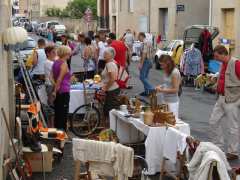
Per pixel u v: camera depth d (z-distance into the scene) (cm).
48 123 1112
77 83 1253
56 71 1049
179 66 2205
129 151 680
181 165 754
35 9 9681
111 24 5275
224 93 958
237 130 955
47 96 1145
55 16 8038
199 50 2033
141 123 866
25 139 874
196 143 730
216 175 647
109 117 1044
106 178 717
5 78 849
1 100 770
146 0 4053
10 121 948
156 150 838
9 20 1016
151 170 838
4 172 771
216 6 2900
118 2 4869
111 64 1091
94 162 700
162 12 3834
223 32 2839
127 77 1162
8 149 842
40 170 871
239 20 2623
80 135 1123
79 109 1145
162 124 845
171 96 930
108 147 691
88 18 3709
